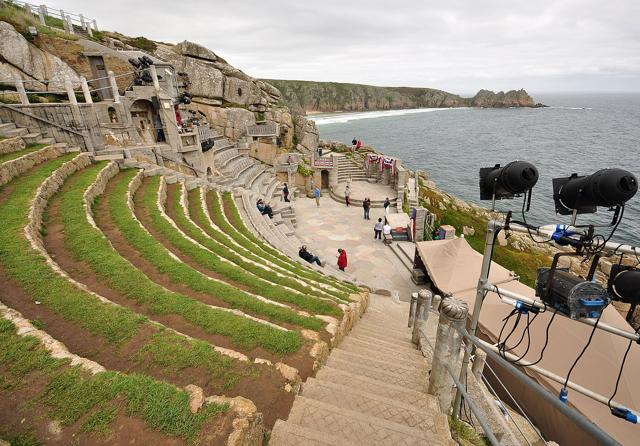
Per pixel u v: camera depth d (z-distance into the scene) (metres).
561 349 8.62
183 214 12.73
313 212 23.78
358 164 32.56
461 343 4.93
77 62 22.09
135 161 15.33
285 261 12.10
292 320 6.67
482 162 64.75
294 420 3.96
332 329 6.68
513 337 9.24
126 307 6.08
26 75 19.44
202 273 8.28
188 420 3.31
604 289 3.67
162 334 5.09
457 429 5.13
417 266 15.35
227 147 29.73
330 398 4.54
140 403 3.51
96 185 11.69
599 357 8.20
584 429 1.84
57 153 13.22
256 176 26.22
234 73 38.84
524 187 4.10
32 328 4.66
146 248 8.57
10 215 8.06
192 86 33.91
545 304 4.08
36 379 3.83
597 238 3.72
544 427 8.38
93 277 6.82
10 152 11.68
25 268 6.23
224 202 17.12
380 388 5.09
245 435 3.23
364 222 21.91
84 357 4.59
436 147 80.50
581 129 109.31
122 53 22.98
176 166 19.19
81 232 8.39
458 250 13.05
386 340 8.23
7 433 3.26
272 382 4.48
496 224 4.41
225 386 4.34
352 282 13.69
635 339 3.45
